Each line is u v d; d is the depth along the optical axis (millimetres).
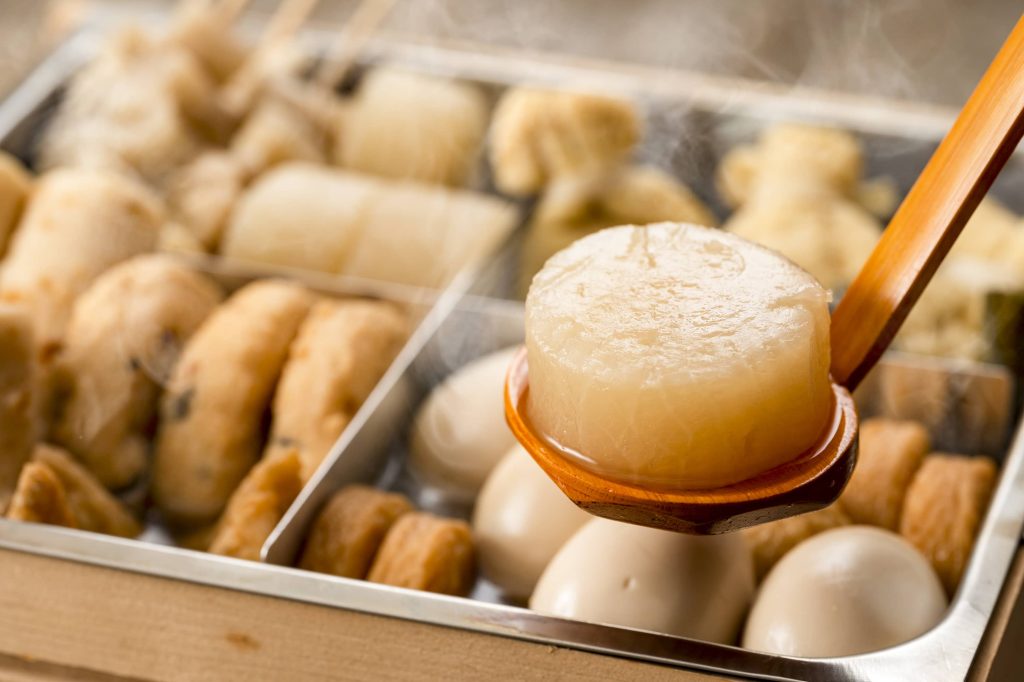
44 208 766
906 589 613
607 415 546
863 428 689
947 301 739
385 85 856
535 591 630
